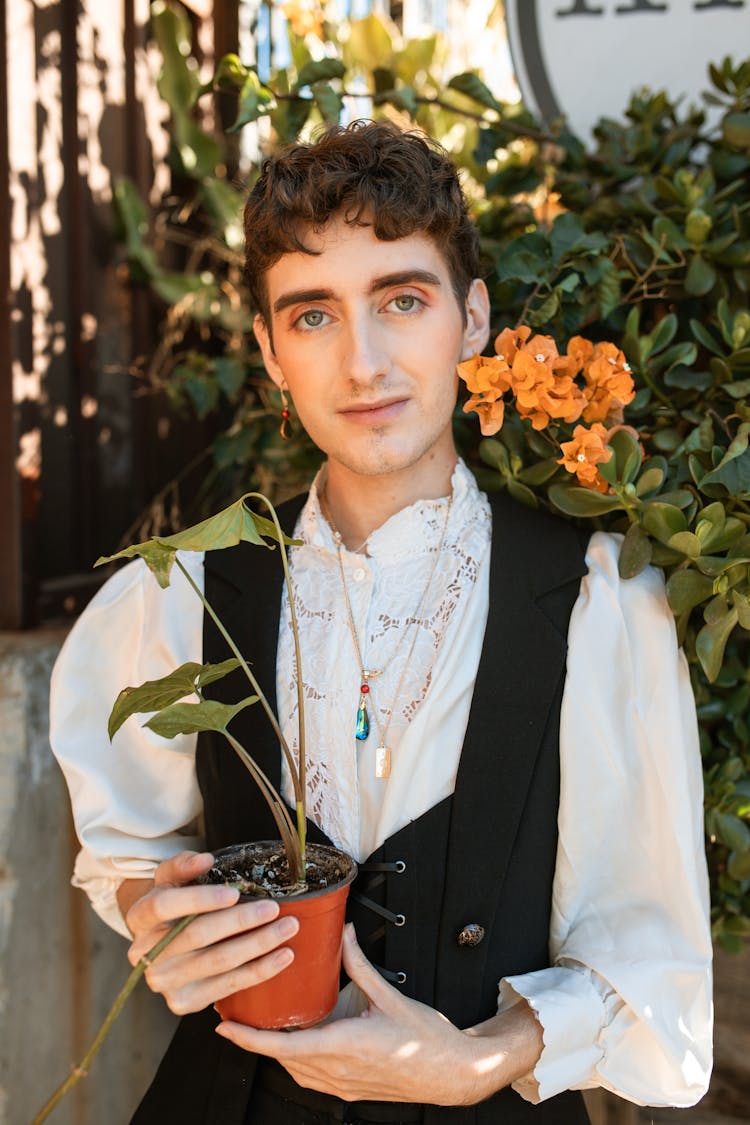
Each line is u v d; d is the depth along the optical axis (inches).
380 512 48.5
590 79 66.2
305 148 44.6
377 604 46.9
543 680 44.8
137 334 84.4
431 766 44.6
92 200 77.9
